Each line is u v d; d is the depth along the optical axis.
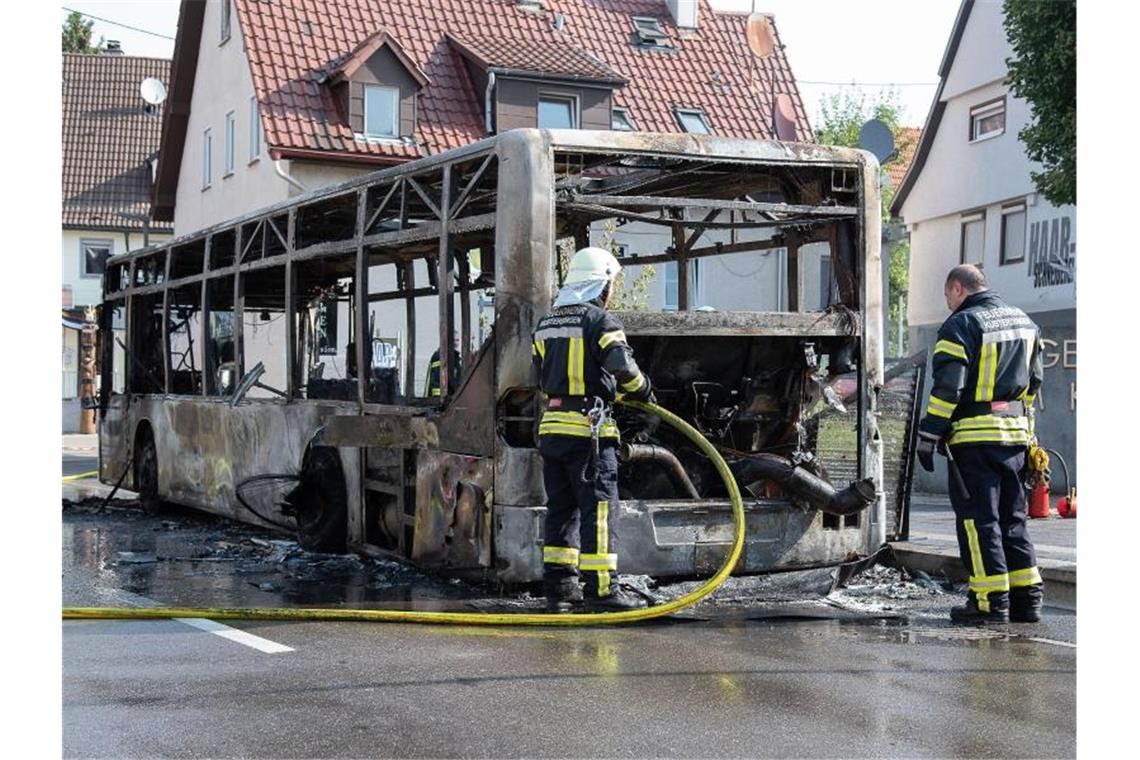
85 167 40.16
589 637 6.48
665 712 4.95
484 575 7.56
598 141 7.47
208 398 11.79
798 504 7.92
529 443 7.44
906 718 4.89
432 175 8.30
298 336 11.23
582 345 7.03
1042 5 17.36
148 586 8.20
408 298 10.52
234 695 5.19
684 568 7.60
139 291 13.68
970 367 7.07
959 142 25.16
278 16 25.08
